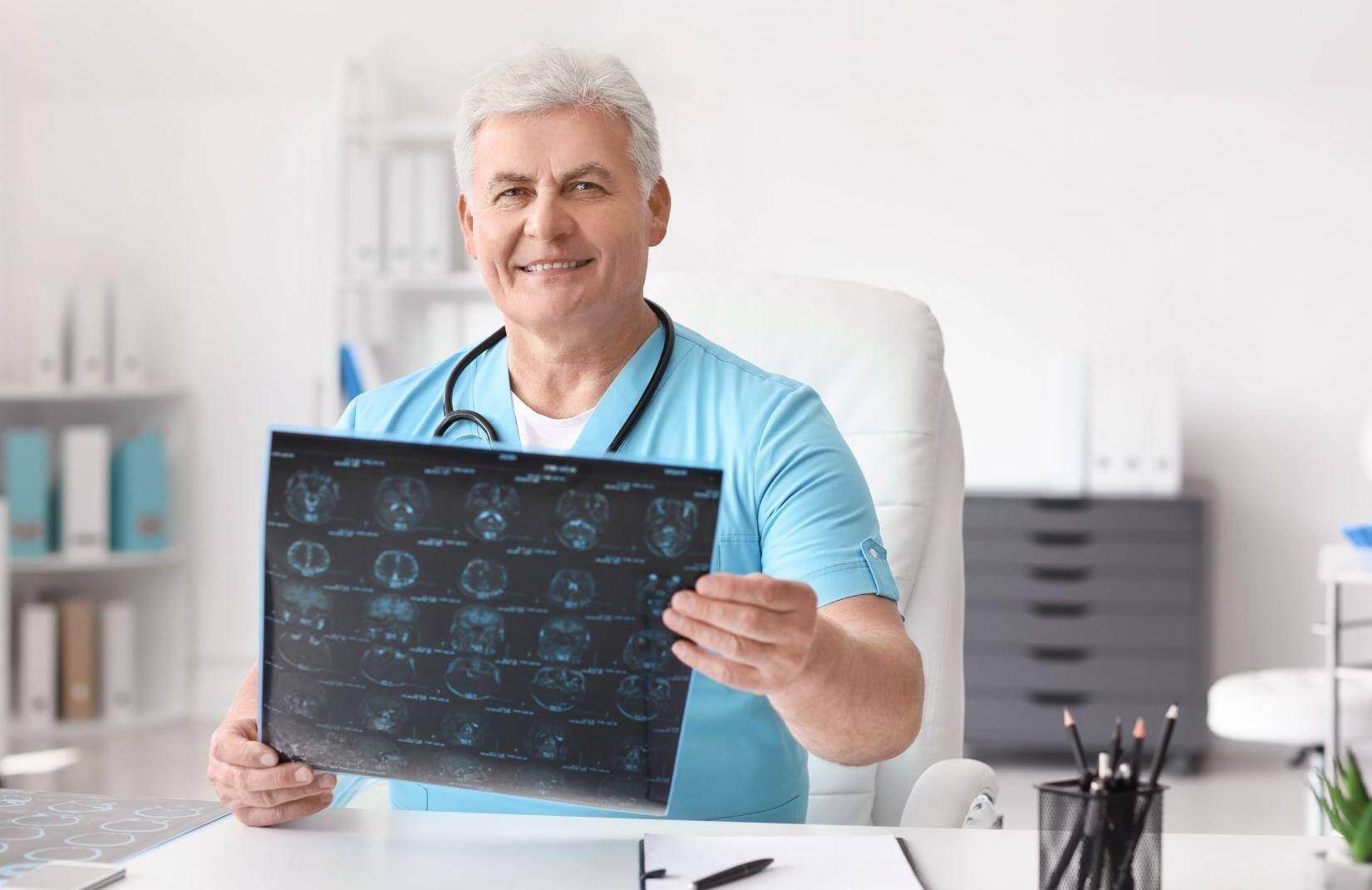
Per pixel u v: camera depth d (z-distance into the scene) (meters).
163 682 4.59
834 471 1.38
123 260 4.66
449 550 1.05
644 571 1.03
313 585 1.07
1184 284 4.38
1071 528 4.16
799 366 1.76
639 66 4.39
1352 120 4.28
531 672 1.06
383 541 1.06
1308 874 0.92
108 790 3.66
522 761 1.08
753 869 1.04
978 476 4.48
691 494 1.02
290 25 4.31
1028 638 4.18
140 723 4.45
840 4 4.15
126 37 4.43
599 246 1.35
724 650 1.02
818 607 1.30
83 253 4.67
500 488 1.04
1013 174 4.43
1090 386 4.22
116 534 4.43
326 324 4.57
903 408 1.72
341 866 1.07
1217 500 4.38
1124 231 4.39
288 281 4.59
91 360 4.37
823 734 1.17
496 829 1.16
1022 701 4.19
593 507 1.03
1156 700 4.13
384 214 4.22
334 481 1.06
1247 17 4.07
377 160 4.18
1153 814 0.92
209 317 4.62
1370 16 4.02
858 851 1.09
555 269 1.36
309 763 1.13
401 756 1.10
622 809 1.09
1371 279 4.30
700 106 4.50
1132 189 4.39
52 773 3.85
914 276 4.47
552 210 1.34
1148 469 4.19
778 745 1.41
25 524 4.25
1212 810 3.70
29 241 4.68
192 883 1.03
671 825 1.17
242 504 4.63
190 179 4.62
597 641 1.04
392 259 4.17
